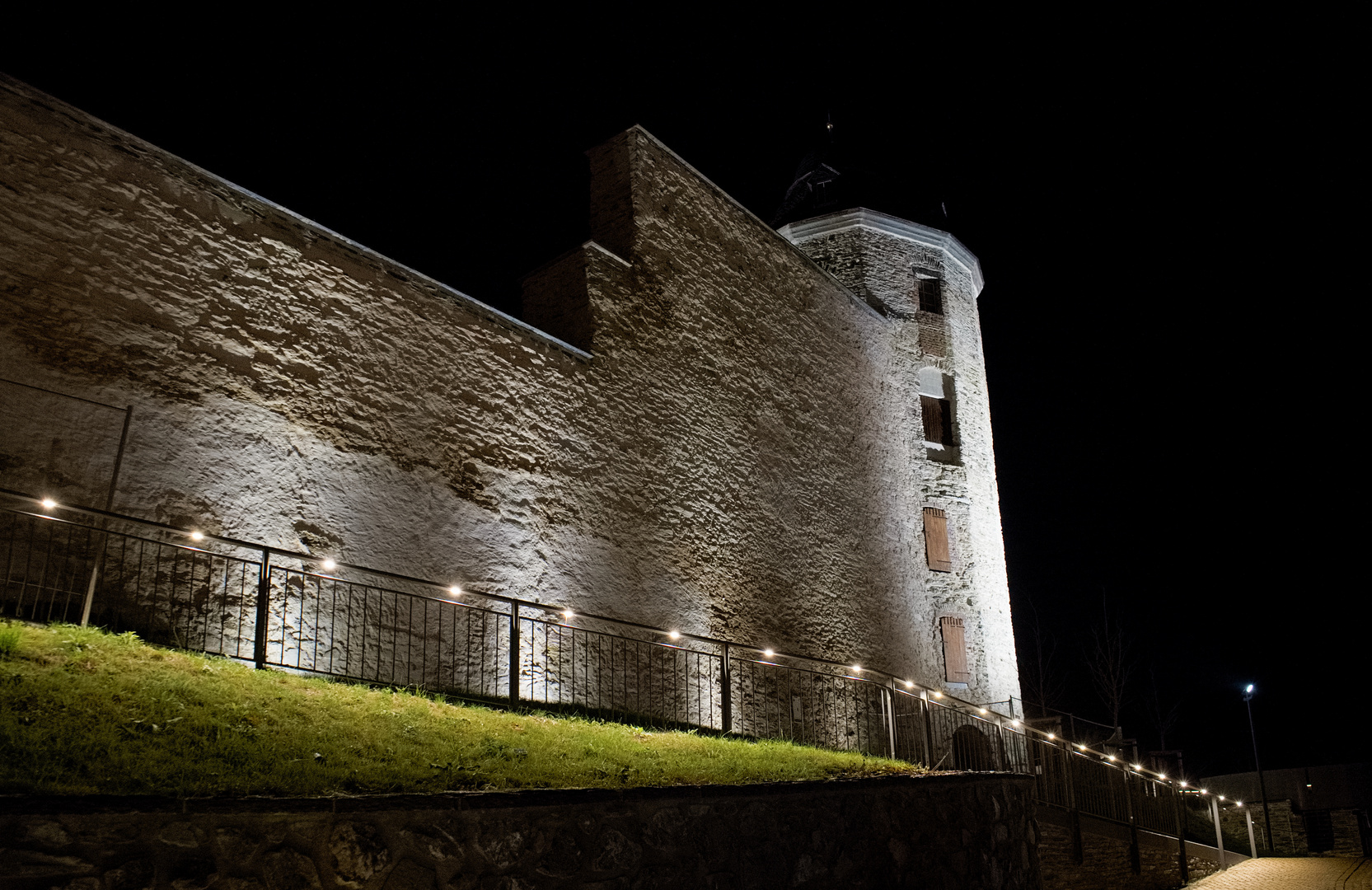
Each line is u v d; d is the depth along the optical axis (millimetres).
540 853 4680
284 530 8180
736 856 5656
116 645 5840
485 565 9719
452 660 9102
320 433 8680
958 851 7609
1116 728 18859
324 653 8117
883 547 16562
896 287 19375
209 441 7902
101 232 7668
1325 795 28484
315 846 3967
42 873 3311
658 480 12234
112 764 4113
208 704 5223
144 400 7590
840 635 14812
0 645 5129
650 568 11711
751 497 13820
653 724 10062
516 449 10406
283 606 7945
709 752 7367
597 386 11664
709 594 12523
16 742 4043
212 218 8422
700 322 13781
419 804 4328
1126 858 13828
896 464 17656
